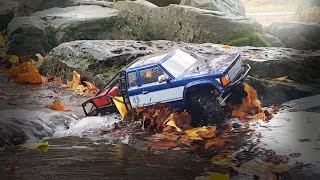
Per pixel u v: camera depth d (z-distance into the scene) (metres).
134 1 2.76
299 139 1.42
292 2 3.96
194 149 1.40
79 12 2.86
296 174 1.20
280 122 1.59
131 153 1.39
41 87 2.18
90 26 2.65
